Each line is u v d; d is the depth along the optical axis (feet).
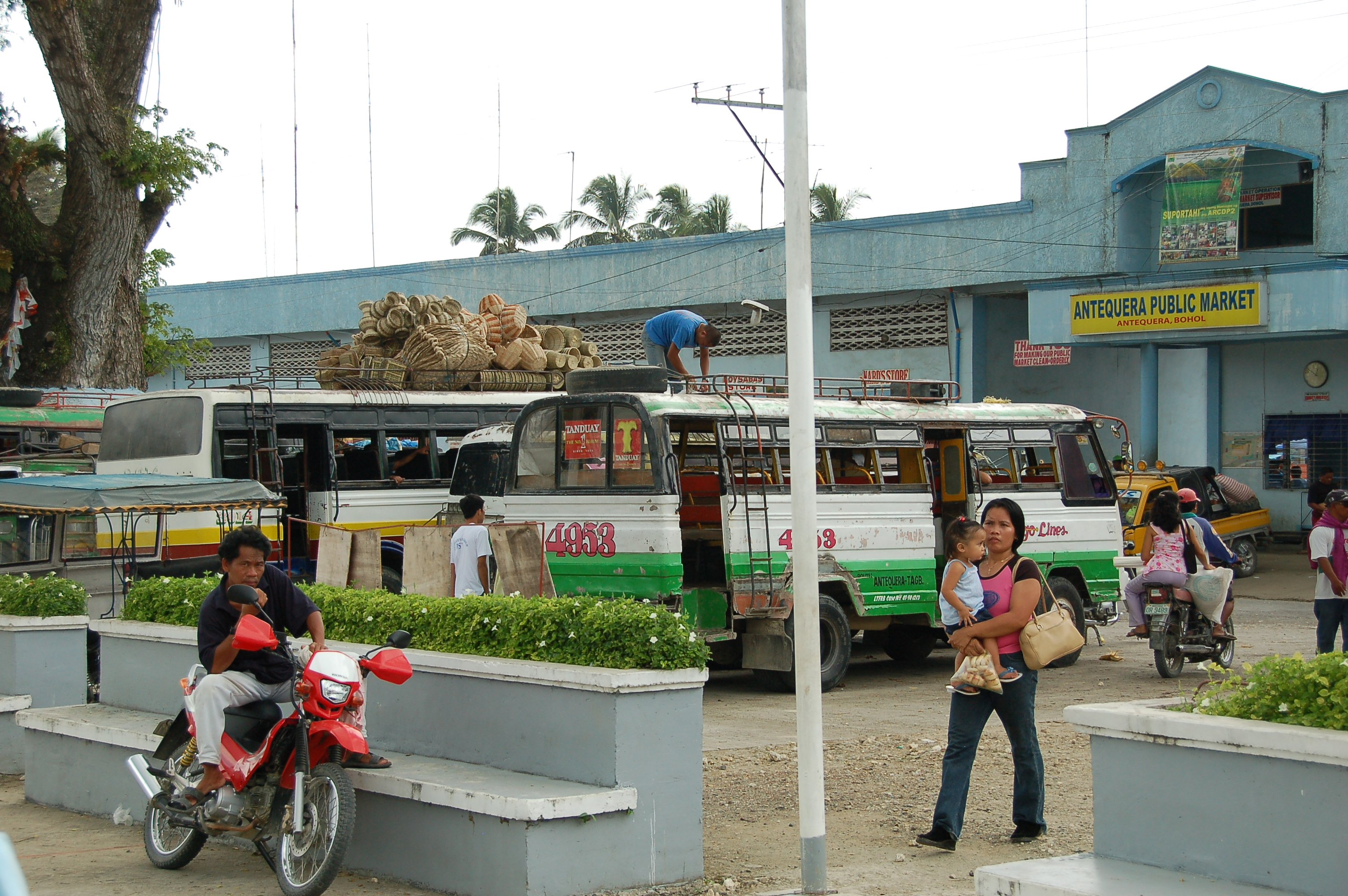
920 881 21.40
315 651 21.90
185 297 133.39
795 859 22.99
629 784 20.71
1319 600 38.24
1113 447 99.35
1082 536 49.47
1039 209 93.45
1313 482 92.12
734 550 39.24
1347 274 78.43
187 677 24.18
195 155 76.84
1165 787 16.66
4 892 6.51
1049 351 99.30
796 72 21.20
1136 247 91.40
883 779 29.14
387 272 122.21
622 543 38.78
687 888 21.12
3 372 75.51
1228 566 47.88
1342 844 14.85
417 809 21.44
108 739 27.20
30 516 39.04
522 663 21.90
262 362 131.13
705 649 21.84
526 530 34.58
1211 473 78.13
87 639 36.96
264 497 38.58
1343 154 82.69
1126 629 60.44
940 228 97.45
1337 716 15.28
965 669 22.85
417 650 24.02
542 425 41.86
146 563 41.52
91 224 74.28
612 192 182.09
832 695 42.22
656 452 38.22
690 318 46.32
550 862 19.80
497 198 162.40
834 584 42.78
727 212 177.78
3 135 75.00
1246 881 15.76
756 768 30.37
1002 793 27.91
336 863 19.85
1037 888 16.10
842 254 102.06
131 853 24.68
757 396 41.91
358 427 53.26
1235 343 91.40
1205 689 18.34
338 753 21.02
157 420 51.11
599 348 116.06
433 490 55.16
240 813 21.24
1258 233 89.71
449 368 56.85
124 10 73.36
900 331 101.76
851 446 42.83
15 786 31.37
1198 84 87.30
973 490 46.44
